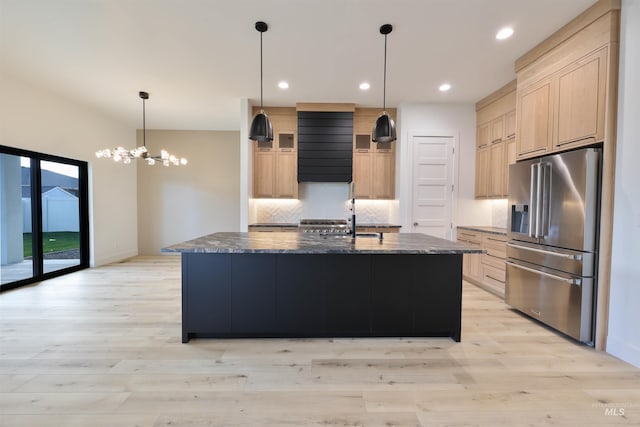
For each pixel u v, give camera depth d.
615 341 2.38
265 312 2.59
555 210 2.75
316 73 3.79
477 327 2.95
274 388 1.96
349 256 2.59
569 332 2.62
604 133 2.39
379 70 3.71
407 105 4.90
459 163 4.95
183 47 3.18
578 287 2.54
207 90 4.36
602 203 2.42
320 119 4.98
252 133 2.91
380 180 5.22
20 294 3.93
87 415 1.70
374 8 2.54
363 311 2.61
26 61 3.50
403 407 1.79
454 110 4.92
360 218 5.53
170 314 3.22
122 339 2.64
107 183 5.77
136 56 3.38
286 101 4.86
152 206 6.71
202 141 6.74
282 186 5.19
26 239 4.42
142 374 2.10
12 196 4.21
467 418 1.70
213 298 2.57
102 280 4.63
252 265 2.57
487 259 4.13
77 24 2.78
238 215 6.79
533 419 1.70
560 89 2.81
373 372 2.15
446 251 2.26
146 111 5.40
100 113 5.52
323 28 2.83
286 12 2.60
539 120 3.06
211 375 2.10
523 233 3.17
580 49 2.60
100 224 5.62
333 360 2.31
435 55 3.33
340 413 1.73
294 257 2.58
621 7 2.31
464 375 2.12
